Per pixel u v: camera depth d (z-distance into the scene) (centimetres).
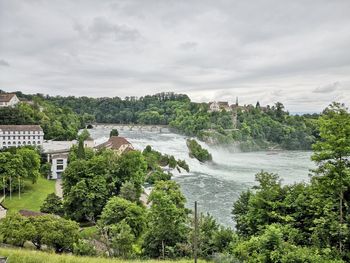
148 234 4866
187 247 4450
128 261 3491
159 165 14275
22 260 2956
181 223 4828
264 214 4106
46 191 10506
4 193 9456
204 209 9019
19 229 4997
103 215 6091
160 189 5981
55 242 4922
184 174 14625
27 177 10600
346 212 3534
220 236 4531
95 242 5484
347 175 3391
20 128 15588
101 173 8412
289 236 3494
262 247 3241
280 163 18388
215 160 19150
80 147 11775
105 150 11562
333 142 3394
